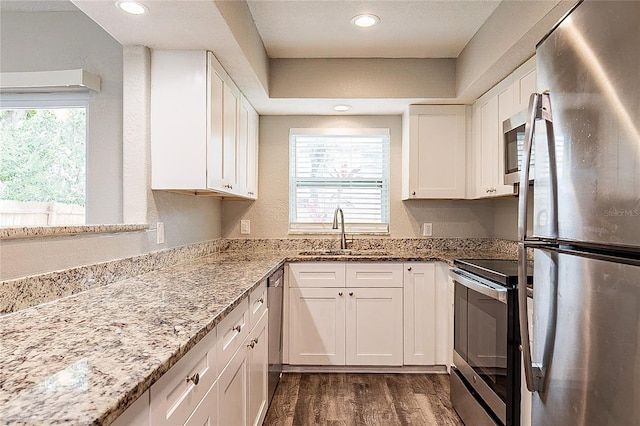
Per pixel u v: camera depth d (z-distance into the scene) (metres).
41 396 0.67
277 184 3.63
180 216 2.58
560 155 1.17
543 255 1.25
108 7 1.74
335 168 3.67
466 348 2.31
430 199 3.52
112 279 1.78
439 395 2.68
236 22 2.07
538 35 1.97
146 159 2.14
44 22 2.46
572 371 1.11
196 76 2.18
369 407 2.50
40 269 1.38
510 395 1.74
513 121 2.36
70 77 2.29
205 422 1.17
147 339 0.99
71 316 1.21
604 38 0.99
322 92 3.08
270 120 3.64
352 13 2.41
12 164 2.51
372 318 3.03
